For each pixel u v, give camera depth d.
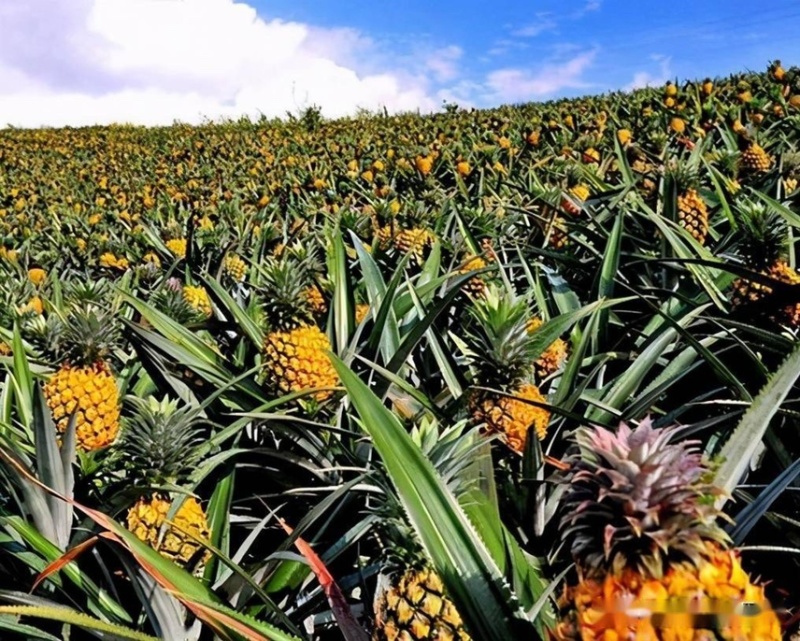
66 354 1.11
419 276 1.70
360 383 0.66
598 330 1.38
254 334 1.39
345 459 1.17
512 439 0.99
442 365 1.18
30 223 5.36
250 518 1.10
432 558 0.60
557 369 1.29
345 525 1.10
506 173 3.32
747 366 1.30
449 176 3.83
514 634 0.57
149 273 2.47
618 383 1.14
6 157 10.11
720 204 2.01
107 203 5.91
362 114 9.30
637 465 0.50
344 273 1.40
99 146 10.19
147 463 0.90
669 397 1.37
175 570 0.75
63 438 0.94
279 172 5.59
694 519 0.47
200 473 0.97
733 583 0.47
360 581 0.88
